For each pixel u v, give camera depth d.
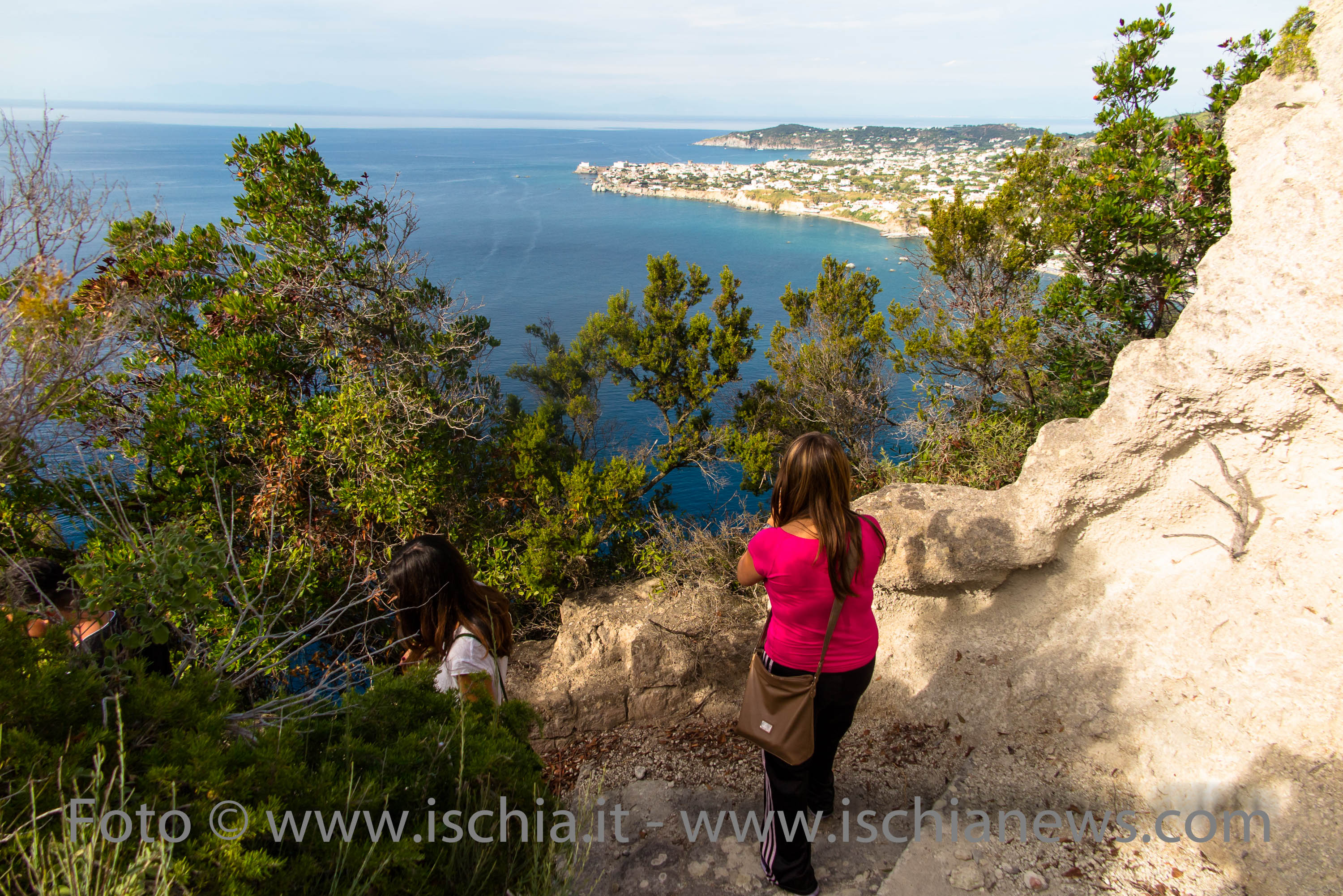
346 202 8.12
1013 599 3.35
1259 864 2.11
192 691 1.66
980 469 6.02
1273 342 2.65
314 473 6.86
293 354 7.36
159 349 6.89
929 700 3.29
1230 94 5.92
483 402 8.55
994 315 8.16
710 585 5.39
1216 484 2.96
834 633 2.27
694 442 13.50
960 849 2.44
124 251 6.65
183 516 6.00
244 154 7.77
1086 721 2.76
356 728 1.91
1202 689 2.57
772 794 2.39
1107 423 3.10
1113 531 3.20
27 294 2.35
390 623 6.45
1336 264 2.54
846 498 2.21
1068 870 2.30
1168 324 6.91
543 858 1.90
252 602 2.21
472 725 1.92
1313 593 2.57
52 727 1.49
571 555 7.52
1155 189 6.08
